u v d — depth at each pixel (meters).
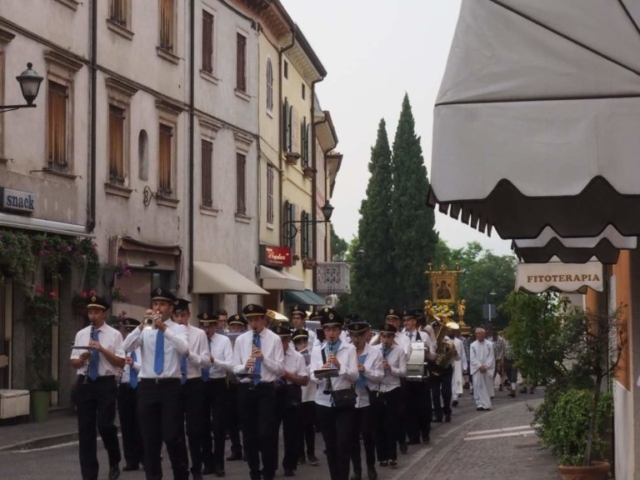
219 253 36.28
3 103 23.58
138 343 14.20
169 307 14.13
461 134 7.20
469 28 7.34
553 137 7.09
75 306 25.73
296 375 15.95
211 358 15.62
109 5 28.58
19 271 22.81
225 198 36.91
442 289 52.12
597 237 10.98
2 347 23.39
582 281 16.42
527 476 15.71
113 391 15.26
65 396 25.84
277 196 44.47
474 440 21.28
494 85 7.22
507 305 16.97
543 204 10.21
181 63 33.22
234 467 17.56
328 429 14.34
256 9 40.16
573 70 7.14
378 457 17.61
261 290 35.75
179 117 33.06
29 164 24.59
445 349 25.69
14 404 22.22
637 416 10.77
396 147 94.12
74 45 26.77
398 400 17.58
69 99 26.50
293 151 47.62
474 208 9.44
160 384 14.05
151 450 14.14
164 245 31.28
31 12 24.70
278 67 44.41
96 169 27.64
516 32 7.26
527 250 12.91
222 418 16.53
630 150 7.00
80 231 25.83
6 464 17.16
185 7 33.59
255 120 39.88
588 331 14.15
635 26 7.15
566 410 14.92
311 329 23.12
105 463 17.81
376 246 93.50
